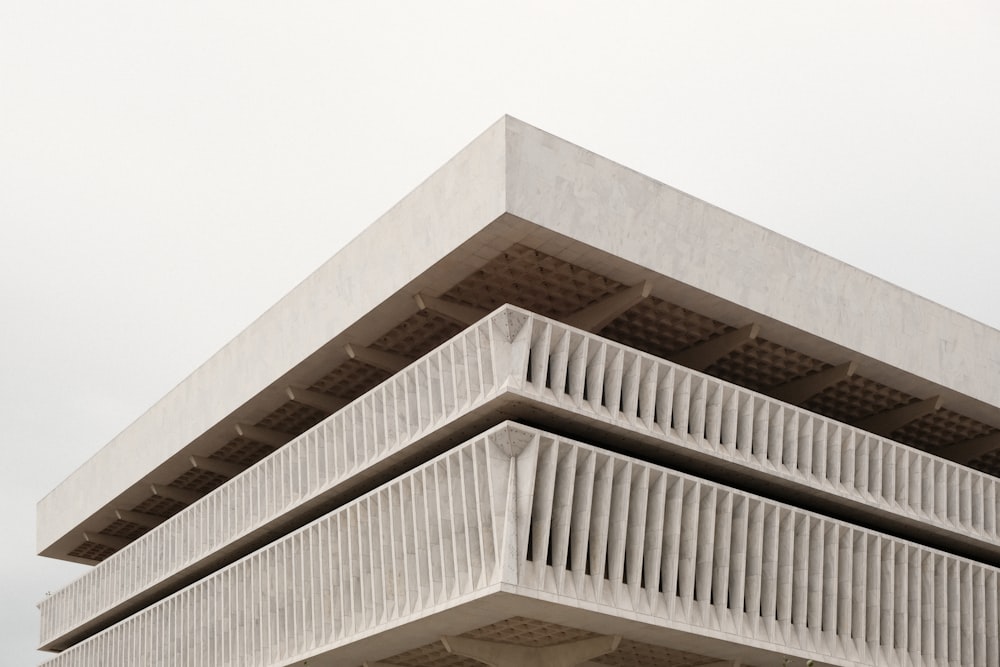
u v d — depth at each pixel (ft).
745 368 89.30
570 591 70.59
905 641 88.38
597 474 73.15
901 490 90.33
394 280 79.66
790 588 82.02
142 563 118.42
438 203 75.87
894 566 88.69
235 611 98.43
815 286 84.38
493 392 71.00
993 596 94.68
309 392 96.07
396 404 79.87
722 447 79.87
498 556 69.26
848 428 86.53
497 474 70.08
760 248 81.71
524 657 82.74
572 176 72.79
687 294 78.33
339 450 86.99
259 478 97.60
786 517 82.64
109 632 121.08
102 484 127.03
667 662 89.25
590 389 74.59
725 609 77.92
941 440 102.89
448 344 74.79
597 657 87.97
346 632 83.66
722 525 78.59
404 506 77.51
